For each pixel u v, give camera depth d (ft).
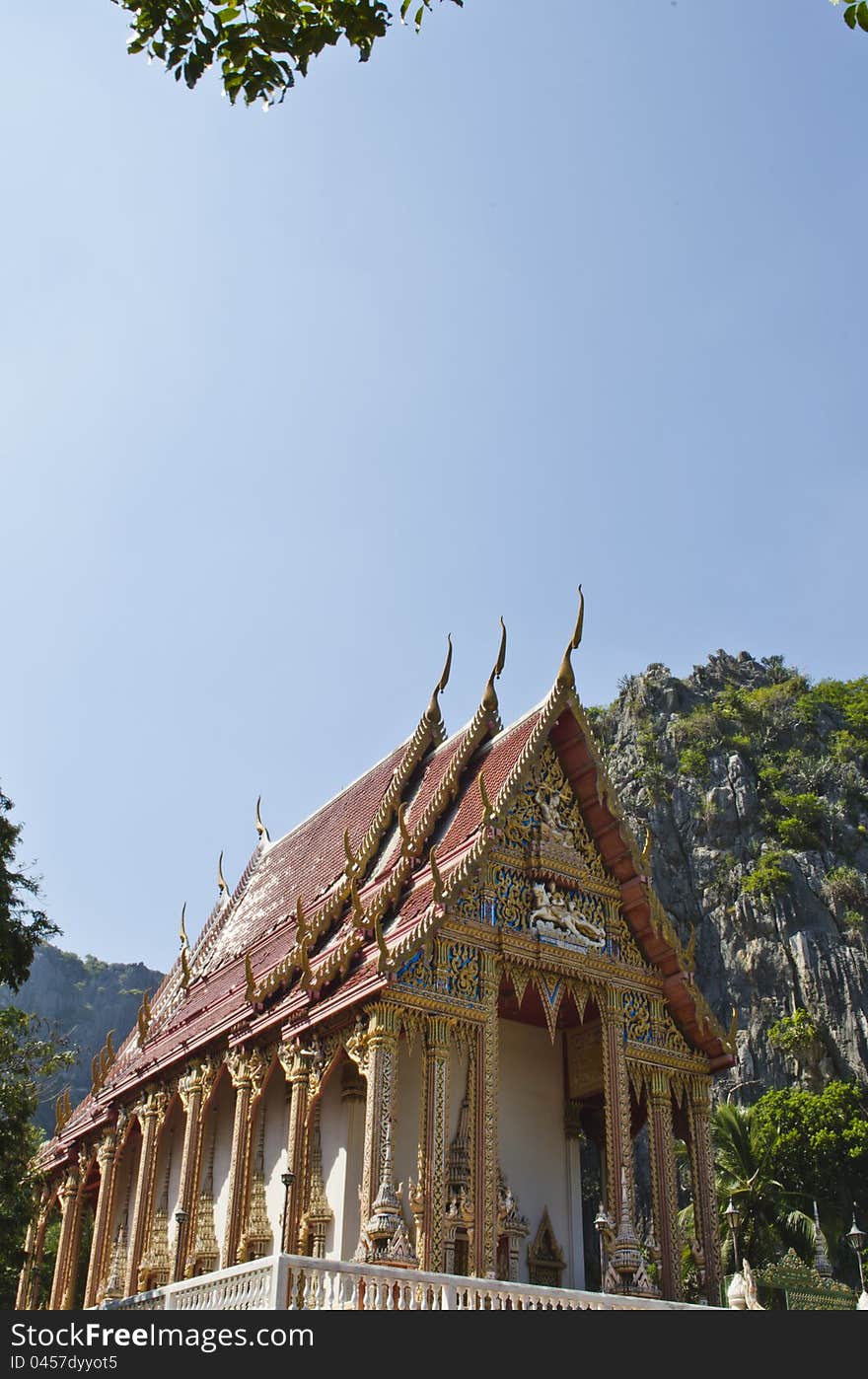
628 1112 79.41
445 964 74.49
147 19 33.40
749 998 386.11
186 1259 84.58
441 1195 68.23
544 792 85.05
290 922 97.19
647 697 537.24
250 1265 52.03
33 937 100.42
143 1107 99.45
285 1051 76.64
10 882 99.76
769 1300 87.45
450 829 84.12
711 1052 85.81
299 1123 73.10
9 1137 103.09
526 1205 83.15
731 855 440.45
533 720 85.76
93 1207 127.34
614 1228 74.84
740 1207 155.02
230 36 33.76
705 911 425.28
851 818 457.27
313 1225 74.02
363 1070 70.33
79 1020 494.59
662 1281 78.18
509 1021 89.15
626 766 499.92
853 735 506.07
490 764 86.63
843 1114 263.29
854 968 374.43
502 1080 86.74
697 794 471.62
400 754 102.83
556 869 82.38
